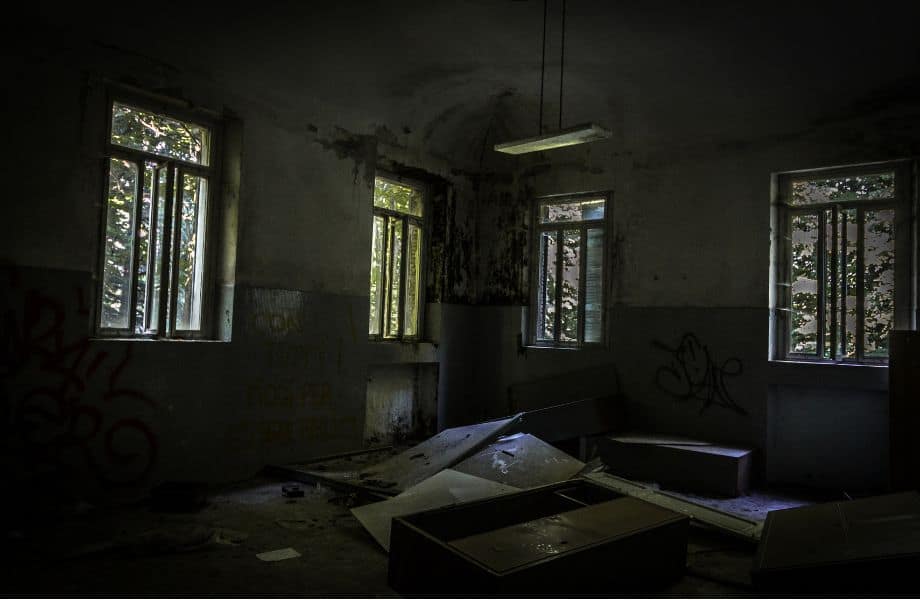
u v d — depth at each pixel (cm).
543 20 582
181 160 557
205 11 511
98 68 489
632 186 750
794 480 643
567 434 687
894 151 593
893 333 546
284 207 621
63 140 471
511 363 834
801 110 636
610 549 331
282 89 613
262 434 600
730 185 682
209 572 361
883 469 604
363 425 704
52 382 459
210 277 581
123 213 520
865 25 527
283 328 619
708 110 679
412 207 812
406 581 337
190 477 544
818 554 354
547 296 823
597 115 745
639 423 731
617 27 581
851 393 621
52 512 449
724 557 420
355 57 623
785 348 661
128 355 502
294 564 380
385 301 773
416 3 552
